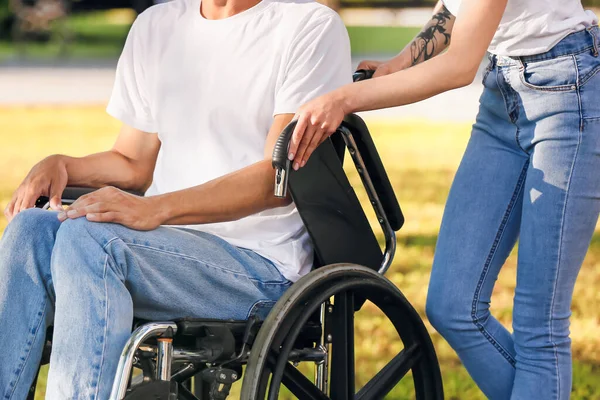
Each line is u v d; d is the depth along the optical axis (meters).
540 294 4.28
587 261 9.05
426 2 41.00
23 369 3.72
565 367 4.32
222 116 4.30
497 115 4.38
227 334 3.74
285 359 3.74
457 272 4.46
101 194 3.71
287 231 4.22
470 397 5.88
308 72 4.20
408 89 3.94
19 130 17.55
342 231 4.11
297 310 3.85
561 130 4.11
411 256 9.29
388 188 4.16
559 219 4.18
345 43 4.35
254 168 4.00
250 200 3.96
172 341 3.78
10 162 14.64
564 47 4.07
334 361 4.07
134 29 4.61
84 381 3.49
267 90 4.26
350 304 4.06
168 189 4.41
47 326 3.88
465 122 18.41
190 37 4.45
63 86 23.06
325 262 4.09
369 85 3.95
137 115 4.61
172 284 3.78
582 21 4.09
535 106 4.16
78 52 31.28
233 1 4.40
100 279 3.54
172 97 4.44
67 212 3.67
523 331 4.35
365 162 4.14
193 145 4.36
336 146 4.19
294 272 4.11
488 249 4.44
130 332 3.60
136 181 4.68
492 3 3.92
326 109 3.87
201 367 4.11
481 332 4.48
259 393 3.68
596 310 7.60
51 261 3.67
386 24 40.62
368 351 6.67
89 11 43.38
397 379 4.25
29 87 22.81
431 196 12.18
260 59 4.30
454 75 3.94
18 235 3.77
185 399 4.12
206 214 3.89
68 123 18.36
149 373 3.78
